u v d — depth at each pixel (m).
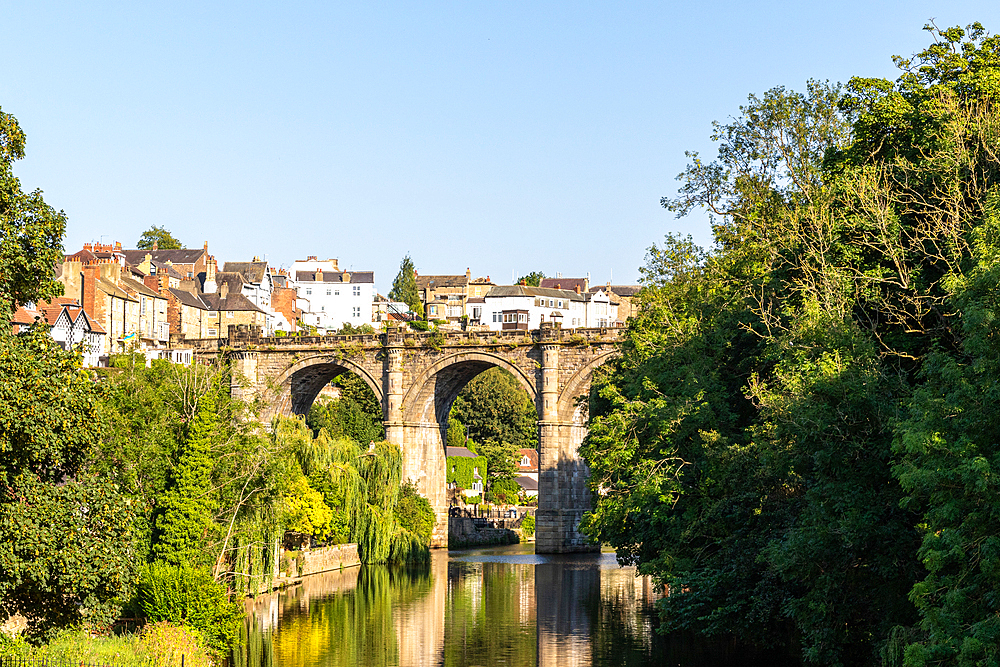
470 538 122.06
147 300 129.62
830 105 57.94
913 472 26.84
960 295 28.64
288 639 53.91
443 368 105.75
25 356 30.17
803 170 56.72
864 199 39.91
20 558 29.25
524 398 180.38
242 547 58.12
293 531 79.62
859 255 40.66
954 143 39.38
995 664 24.14
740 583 42.91
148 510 48.25
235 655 49.75
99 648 39.66
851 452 33.69
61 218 32.69
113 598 33.16
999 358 26.88
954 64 47.88
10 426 28.69
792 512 40.72
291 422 83.31
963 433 26.86
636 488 48.25
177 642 42.84
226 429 56.84
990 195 34.28
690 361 52.25
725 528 45.41
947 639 26.05
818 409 34.09
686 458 49.03
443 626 58.06
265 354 112.00
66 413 30.86
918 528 31.59
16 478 29.91
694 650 49.62
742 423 50.22
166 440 51.12
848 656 36.97
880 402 33.59
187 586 47.34
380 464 92.00
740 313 50.50
